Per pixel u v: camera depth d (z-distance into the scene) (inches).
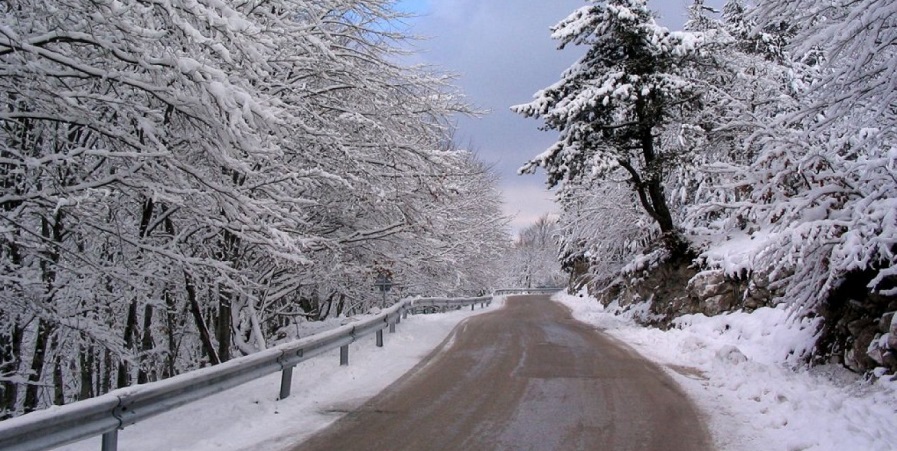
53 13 272.8
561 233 1194.6
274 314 677.3
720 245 691.4
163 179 343.9
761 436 253.4
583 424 272.4
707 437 251.4
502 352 511.2
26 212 374.3
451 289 1122.0
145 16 260.5
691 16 914.7
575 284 1872.5
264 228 347.6
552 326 766.5
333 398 332.2
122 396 204.8
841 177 371.2
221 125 287.0
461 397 331.6
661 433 257.4
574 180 781.9
